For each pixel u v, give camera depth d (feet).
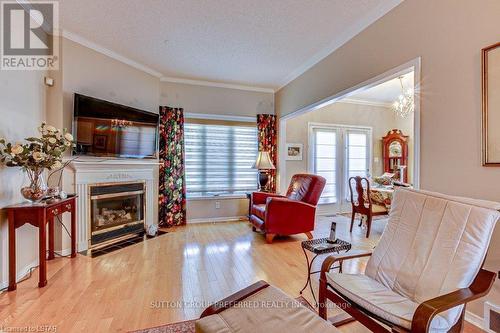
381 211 13.39
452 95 6.29
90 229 10.87
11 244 7.31
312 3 8.12
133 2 8.13
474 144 5.84
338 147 18.95
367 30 9.01
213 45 11.00
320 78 11.96
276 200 11.84
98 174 11.14
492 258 5.57
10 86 7.76
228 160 16.79
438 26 6.61
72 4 8.23
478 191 5.77
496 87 5.46
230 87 16.28
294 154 17.84
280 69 13.66
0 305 6.59
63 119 9.96
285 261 9.70
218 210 16.34
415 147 7.18
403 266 5.38
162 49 11.40
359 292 4.89
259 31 9.82
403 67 7.60
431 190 6.75
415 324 3.80
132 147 12.46
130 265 9.21
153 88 14.08
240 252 10.65
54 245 10.00
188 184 15.98
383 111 19.88
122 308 6.53
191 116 15.60
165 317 6.19
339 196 18.99
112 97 11.86
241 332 3.79
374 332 4.46
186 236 12.90
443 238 5.01
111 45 11.05
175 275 8.43
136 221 13.04
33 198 7.87
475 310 5.80
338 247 7.13
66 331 5.64
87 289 7.45
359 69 9.43
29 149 7.66
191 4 8.20
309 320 4.05
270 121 16.93
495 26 5.49
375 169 19.77
